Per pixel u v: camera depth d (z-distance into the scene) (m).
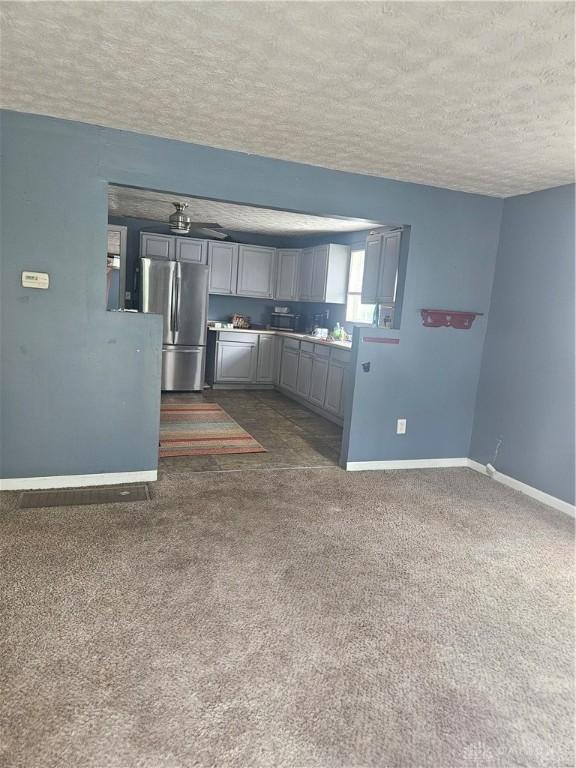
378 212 3.74
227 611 2.17
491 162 3.13
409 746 1.58
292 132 2.85
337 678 1.84
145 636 1.98
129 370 3.35
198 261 7.01
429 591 2.44
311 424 5.54
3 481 3.20
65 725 1.56
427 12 1.58
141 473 3.52
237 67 2.08
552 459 3.60
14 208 2.93
